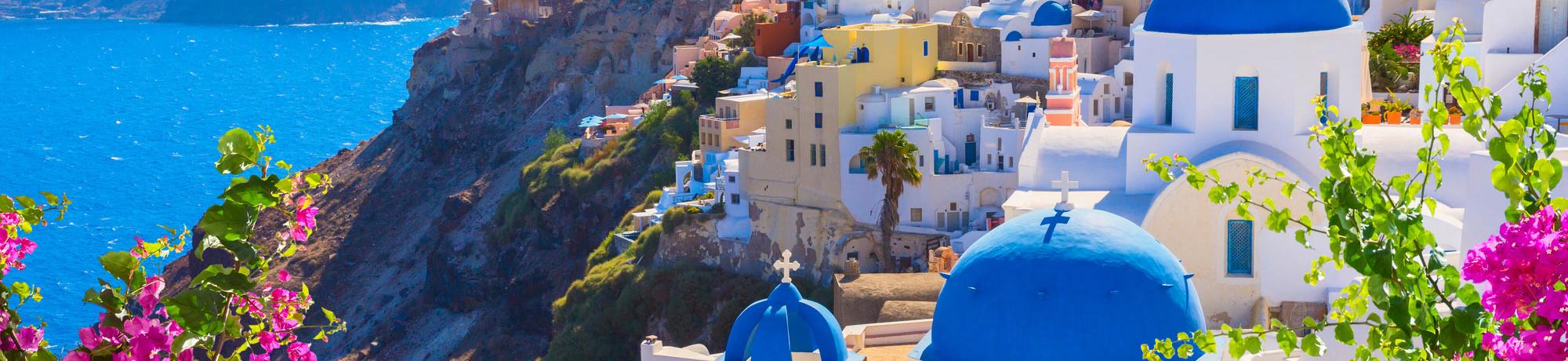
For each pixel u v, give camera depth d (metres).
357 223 193.88
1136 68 47.31
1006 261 35.25
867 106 99.19
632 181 143.00
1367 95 66.50
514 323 142.12
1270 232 43.34
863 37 103.19
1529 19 61.00
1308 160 44.22
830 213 99.50
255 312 21.98
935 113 101.31
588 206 143.38
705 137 126.00
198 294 20.16
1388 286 21.19
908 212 97.06
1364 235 20.98
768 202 103.00
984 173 96.38
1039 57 116.31
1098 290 34.25
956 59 121.62
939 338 36.00
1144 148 46.00
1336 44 44.09
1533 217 18.50
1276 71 44.25
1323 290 43.34
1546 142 20.86
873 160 95.88
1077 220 35.84
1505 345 18.88
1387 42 83.75
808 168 100.81
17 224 21.20
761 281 102.50
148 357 19.70
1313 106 44.31
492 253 150.88
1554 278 17.45
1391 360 22.72
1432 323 20.42
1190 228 43.88
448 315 152.50
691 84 154.25
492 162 198.38
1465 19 80.69
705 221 106.06
